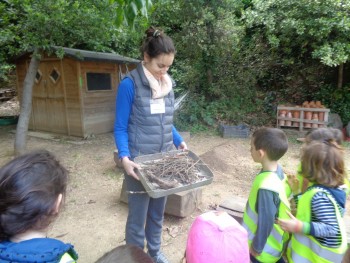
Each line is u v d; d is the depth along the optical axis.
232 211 2.76
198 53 8.63
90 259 2.70
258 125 8.62
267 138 1.91
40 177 0.96
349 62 8.74
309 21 7.11
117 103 2.10
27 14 4.87
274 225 1.88
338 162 1.65
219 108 9.04
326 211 1.60
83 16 5.11
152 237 2.39
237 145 6.70
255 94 9.70
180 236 3.04
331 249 1.60
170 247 2.85
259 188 1.81
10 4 5.40
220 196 4.02
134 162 2.07
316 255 1.64
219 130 8.12
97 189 4.26
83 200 3.90
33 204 0.92
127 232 2.21
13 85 13.95
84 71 7.24
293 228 1.65
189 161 2.22
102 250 2.83
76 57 6.75
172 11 8.64
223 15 8.34
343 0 6.97
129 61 8.02
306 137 2.24
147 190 1.85
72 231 3.16
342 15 6.82
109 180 4.61
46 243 0.96
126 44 9.17
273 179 1.82
